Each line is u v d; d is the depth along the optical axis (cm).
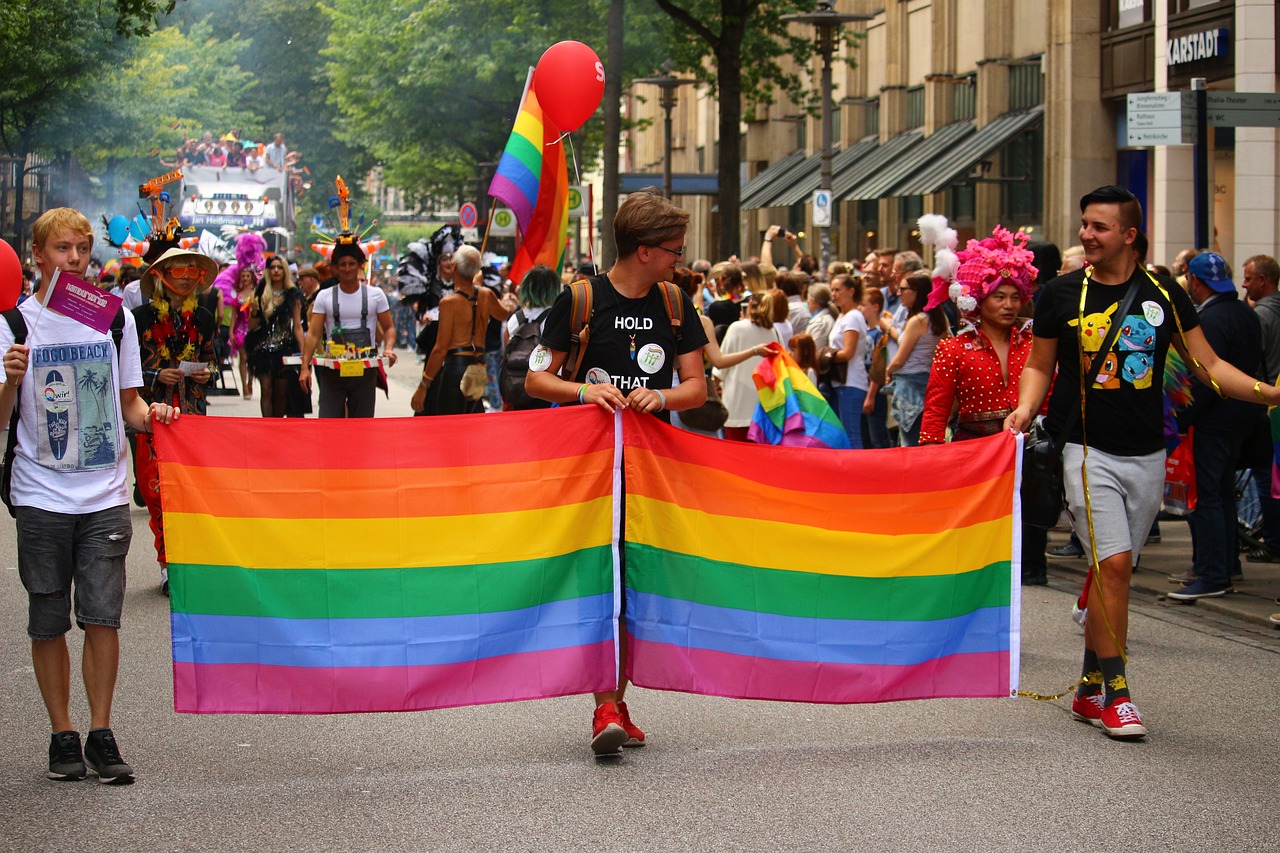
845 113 3894
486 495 552
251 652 544
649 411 554
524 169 1145
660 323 557
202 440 540
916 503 575
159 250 906
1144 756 555
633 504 559
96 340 522
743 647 570
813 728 595
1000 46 3031
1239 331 850
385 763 543
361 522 546
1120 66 2458
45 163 3634
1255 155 1931
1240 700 645
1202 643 762
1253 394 591
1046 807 494
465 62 3519
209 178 3384
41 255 520
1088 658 606
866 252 3884
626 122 3959
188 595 540
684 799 500
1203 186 1101
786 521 570
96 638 522
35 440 516
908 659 576
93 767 520
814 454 570
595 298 553
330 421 544
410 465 548
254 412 1930
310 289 1487
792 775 528
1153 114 1099
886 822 478
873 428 1255
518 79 3456
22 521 516
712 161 5316
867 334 1216
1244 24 1988
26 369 505
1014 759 550
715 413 961
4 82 2831
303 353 1138
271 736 579
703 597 567
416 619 549
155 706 622
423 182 5212
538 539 554
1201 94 1091
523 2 3119
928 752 559
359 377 1135
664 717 612
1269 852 454
